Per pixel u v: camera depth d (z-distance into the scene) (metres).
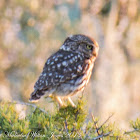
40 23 23.38
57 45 23.61
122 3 25.88
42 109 5.34
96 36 25.33
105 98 25.34
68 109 4.97
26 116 5.20
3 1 22.75
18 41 22.77
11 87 22.42
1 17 22.66
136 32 26.62
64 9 24.00
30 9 23.12
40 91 5.83
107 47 25.73
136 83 27.38
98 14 25.64
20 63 22.91
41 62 23.27
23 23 23.12
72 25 24.08
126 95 26.77
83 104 5.01
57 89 5.91
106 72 25.81
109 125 5.01
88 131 4.90
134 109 27.06
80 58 6.06
